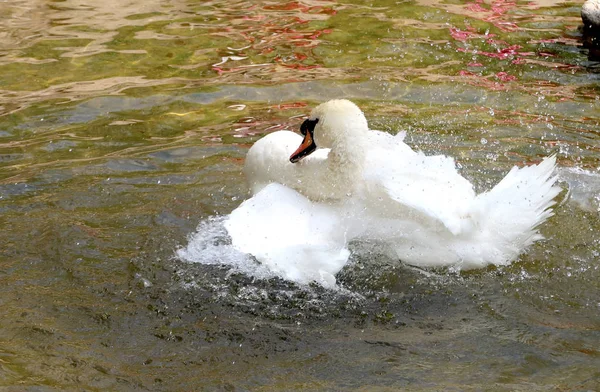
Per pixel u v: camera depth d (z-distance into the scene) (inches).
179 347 243.9
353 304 263.4
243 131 398.0
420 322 254.1
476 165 357.1
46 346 243.0
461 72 466.9
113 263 286.7
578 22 545.3
